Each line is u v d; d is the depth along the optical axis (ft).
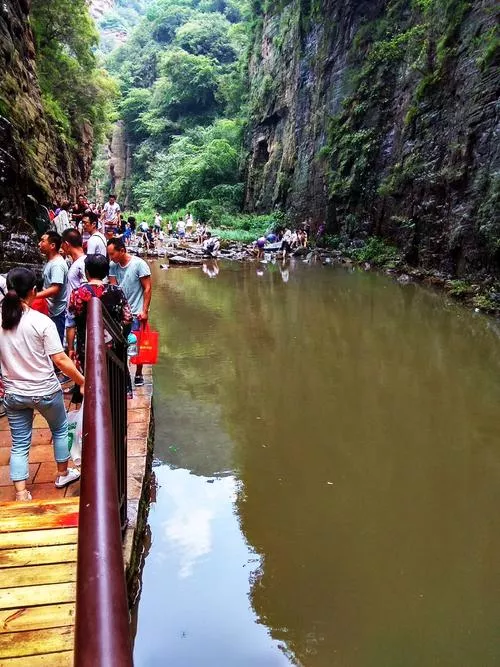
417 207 53.67
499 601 11.96
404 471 17.33
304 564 13.09
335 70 78.48
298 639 10.91
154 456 18.29
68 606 8.12
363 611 11.65
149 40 196.95
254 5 115.24
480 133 42.52
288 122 96.27
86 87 92.12
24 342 10.79
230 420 20.98
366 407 22.12
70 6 83.61
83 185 98.07
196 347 30.04
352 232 71.41
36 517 10.24
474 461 17.85
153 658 10.41
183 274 57.11
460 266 44.80
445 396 23.17
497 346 30.12
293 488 16.40
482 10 45.16
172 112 159.84
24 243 33.58
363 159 67.72
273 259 72.23
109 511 3.87
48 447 14.16
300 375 25.82
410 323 35.29
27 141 47.57
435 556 13.39
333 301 42.42
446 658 10.51
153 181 142.92
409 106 58.95
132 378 19.58
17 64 50.60
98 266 13.21
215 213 113.50
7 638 7.54
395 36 65.72
